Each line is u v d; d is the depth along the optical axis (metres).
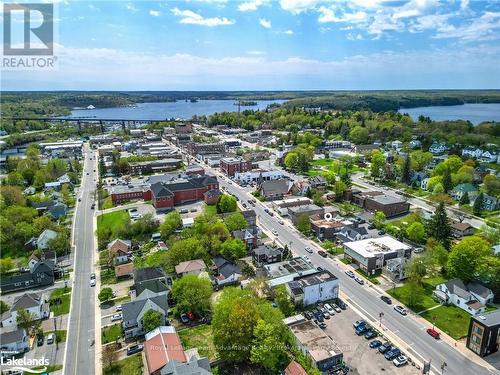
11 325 77.50
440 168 183.12
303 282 85.56
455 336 73.81
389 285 93.00
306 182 171.00
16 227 118.94
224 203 141.12
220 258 100.25
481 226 121.25
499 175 182.25
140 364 67.06
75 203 157.88
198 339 73.94
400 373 64.25
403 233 117.62
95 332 76.62
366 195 153.25
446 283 87.00
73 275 99.94
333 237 120.44
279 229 128.75
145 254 109.94
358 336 74.31
